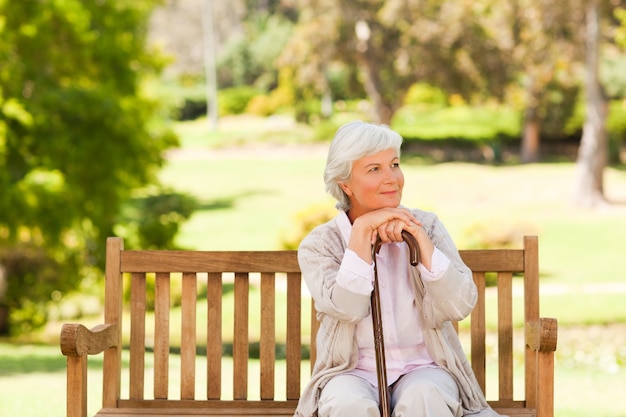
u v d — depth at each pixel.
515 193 35.88
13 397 6.71
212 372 4.10
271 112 61.19
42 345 13.26
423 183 38.28
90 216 15.26
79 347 3.56
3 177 14.18
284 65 42.84
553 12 31.50
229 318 14.41
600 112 32.94
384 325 3.57
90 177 14.85
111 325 3.98
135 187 16.16
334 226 3.70
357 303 3.43
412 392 3.31
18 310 17.14
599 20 31.69
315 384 3.55
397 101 42.25
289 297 4.10
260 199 35.81
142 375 4.12
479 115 49.78
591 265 22.05
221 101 62.91
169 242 17.62
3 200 14.04
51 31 14.73
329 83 54.94
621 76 46.72
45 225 14.41
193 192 37.91
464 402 3.54
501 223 21.67
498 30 33.25
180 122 61.56
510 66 39.06
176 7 66.62
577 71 42.53
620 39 30.61
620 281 19.55
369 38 41.12
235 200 35.81
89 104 14.54
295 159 45.91
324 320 3.65
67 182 14.64
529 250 4.03
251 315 14.65
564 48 32.94
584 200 32.88
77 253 16.81
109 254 4.11
